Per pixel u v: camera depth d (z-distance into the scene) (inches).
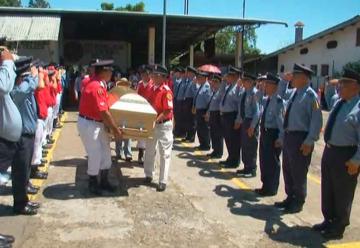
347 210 212.7
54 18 722.8
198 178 317.7
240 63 893.2
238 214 245.4
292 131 241.9
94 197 263.4
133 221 229.0
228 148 352.2
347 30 1163.9
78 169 326.0
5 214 230.7
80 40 986.1
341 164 207.8
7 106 204.8
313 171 360.8
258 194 283.0
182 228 222.5
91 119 261.7
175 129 492.7
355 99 205.5
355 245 208.5
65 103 775.7
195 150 422.3
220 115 369.7
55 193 267.9
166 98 279.3
